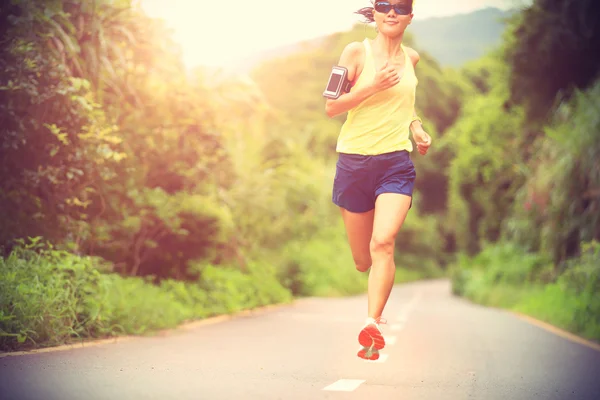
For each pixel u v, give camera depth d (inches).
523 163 1585.9
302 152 1704.0
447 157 3585.1
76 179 538.9
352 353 452.8
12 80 502.0
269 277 1043.9
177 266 741.3
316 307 1005.2
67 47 552.7
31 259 476.7
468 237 2468.0
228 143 826.2
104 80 598.2
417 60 301.1
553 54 1330.0
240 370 351.9
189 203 705.6
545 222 1272.1
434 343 541.3
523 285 1371.8
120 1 597.9
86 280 514.9
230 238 890.1
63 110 528.1
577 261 994.1
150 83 688.4
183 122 695.7
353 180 293.9
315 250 1680.6
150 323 543.8
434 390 317.4
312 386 313.3
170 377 315.0
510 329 713.0
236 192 893.2
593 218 991.6
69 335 445.4
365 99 283.4
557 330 762.8
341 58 292.7
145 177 685.3
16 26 512.7
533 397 309.9
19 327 405.4
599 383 365.7
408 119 293.7
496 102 1902.1
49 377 295.7
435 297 1713.8
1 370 309.1
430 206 3715.6
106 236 617.0
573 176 1036.5
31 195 541.3
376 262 285.0
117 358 373.4
